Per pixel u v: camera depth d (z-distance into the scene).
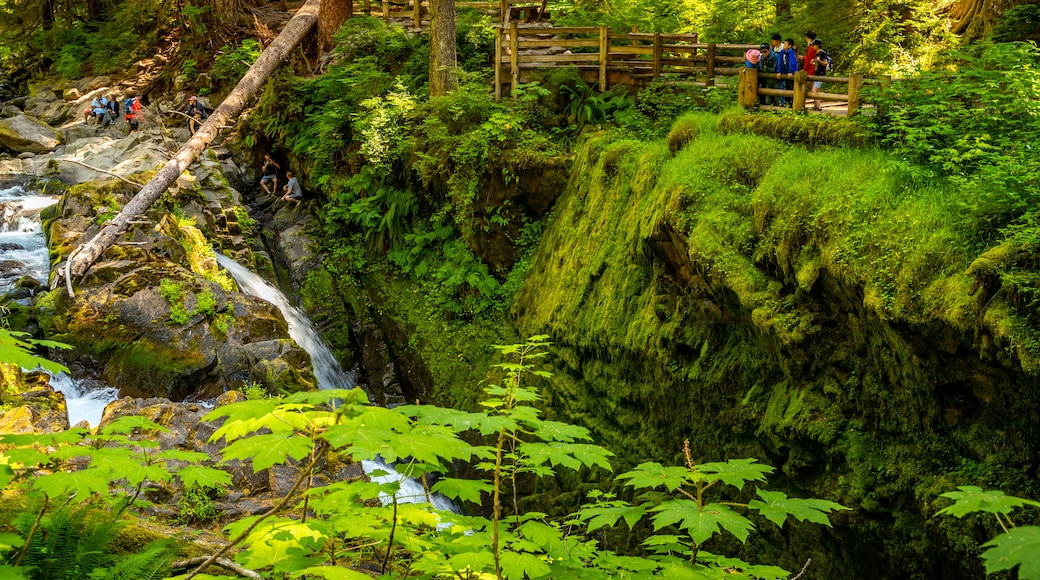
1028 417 6.83
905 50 17.59
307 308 18.09
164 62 26.94
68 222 15.33
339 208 18.50
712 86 16.28
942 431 7.64
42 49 30.33
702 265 10.16
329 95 20.14
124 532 4.82
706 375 10.55
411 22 24.06
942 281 7.43
